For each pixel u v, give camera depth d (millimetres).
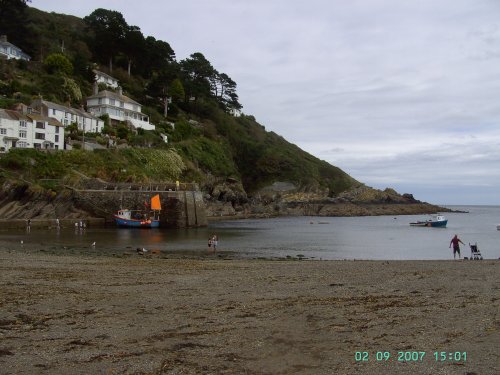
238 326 11734
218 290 16953
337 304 14273
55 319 12406
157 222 68625
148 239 50875
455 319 12188
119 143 92562
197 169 108938
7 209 64188
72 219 66312
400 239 58719
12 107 79812
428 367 8695
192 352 9688
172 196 70312
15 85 88875
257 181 142875
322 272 22266
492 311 12984
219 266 25672
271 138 173375
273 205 129750
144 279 19781
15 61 98750
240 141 148125
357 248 46812
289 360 9203
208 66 158750
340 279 19594
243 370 8648
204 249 42094
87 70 111688
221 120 148250
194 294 16109
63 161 74500
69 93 98188
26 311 13234
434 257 39938
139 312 13297
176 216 70125
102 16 132625
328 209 134000
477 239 60594
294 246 47469
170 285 18125
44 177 70312
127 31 131125
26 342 10328
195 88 144375
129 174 80000
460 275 20453
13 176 66812
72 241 46688
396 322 11977
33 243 43688
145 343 10297
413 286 17484
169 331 11289
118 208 69750
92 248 40344
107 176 77438
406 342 10281
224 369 8695
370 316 12664
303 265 26266
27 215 65000
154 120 117250
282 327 11617
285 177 144000
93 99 102062
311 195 140375
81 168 75750
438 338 10539
